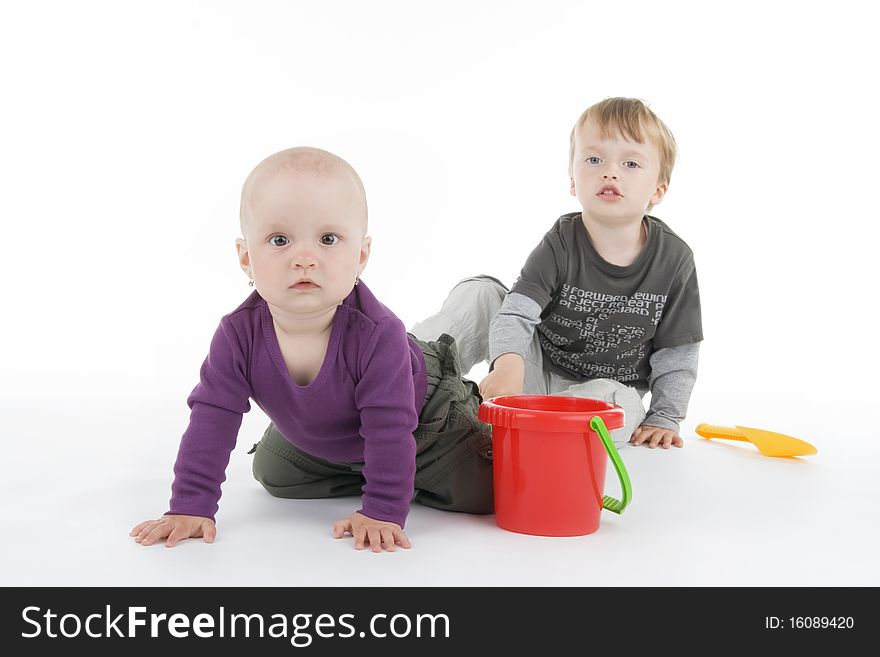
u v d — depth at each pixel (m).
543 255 2.07
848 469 1.88
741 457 1.99
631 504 1.58
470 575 1.21
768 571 1.25
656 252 2.07
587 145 2.02
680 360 2.19
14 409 2.34
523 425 1.38
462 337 2.20
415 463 1.42
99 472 1.72
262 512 1.51
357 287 1.42
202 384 1.40
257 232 1.29
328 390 1.39
